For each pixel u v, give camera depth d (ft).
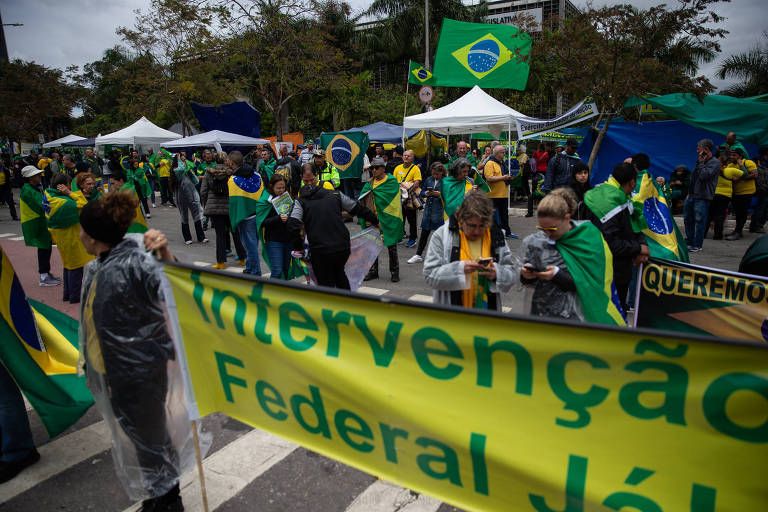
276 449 10.96
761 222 33.60
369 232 18.24
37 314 11.66
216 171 25.23
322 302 6.72
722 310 11.74
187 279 7.59
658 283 12.50
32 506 9.20
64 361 11.52
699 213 28.04
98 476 10.10
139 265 7.73
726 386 4.98
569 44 28.86
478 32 42.47
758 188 32.32
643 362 5.24
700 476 5.23
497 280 9.94
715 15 26.53
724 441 5.09
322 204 15.72
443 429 6.29
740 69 76.02
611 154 41.09
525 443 5.90
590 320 9.78
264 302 7.15
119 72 80.79
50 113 109.91
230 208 23.91
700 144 27.91
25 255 32.24
